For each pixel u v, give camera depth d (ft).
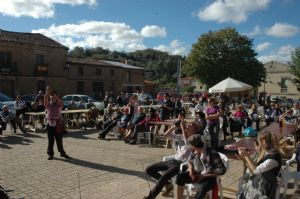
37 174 25.29
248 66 165.07
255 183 15.89
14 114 46.34
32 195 20.66
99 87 146.61
